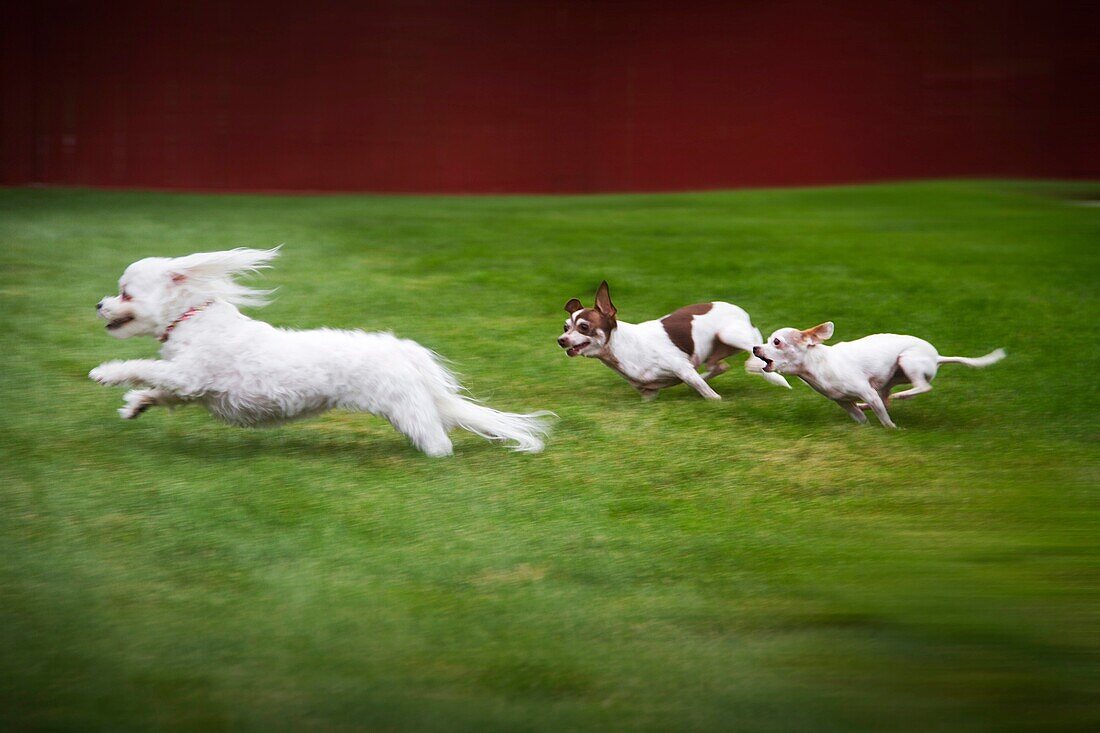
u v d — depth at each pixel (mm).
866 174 26203
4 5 25094
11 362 8367
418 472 6137
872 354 7188
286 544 4988
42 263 12297
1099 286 11758
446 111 26438
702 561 4941
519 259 13391
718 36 26328
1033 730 3631
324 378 6195
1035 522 5457
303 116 26047
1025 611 4426
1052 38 25641
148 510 5359
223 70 25781
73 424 6875
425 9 26484
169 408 6434
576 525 5371
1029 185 23344
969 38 25844
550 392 8266
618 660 4035
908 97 26078
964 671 3980
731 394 8297
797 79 26172
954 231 16031
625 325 7992
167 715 3607
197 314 6184
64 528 5102
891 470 6367
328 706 3686
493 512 5508
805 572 4820
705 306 8258
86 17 25375
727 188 26219
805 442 6938
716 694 3816
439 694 3779
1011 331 10008
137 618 4234
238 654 3994
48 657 3920
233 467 6102
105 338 9219
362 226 16109
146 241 14203
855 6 25844
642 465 6414
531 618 4336
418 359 6508
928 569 4836
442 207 19766
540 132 26484
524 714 3668
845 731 3619
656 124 26484
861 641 4195
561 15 26453
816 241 14914
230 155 26016
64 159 25688
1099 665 4012
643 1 26547
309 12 25875
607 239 14992
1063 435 7148
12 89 25328
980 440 7004
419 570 4754
